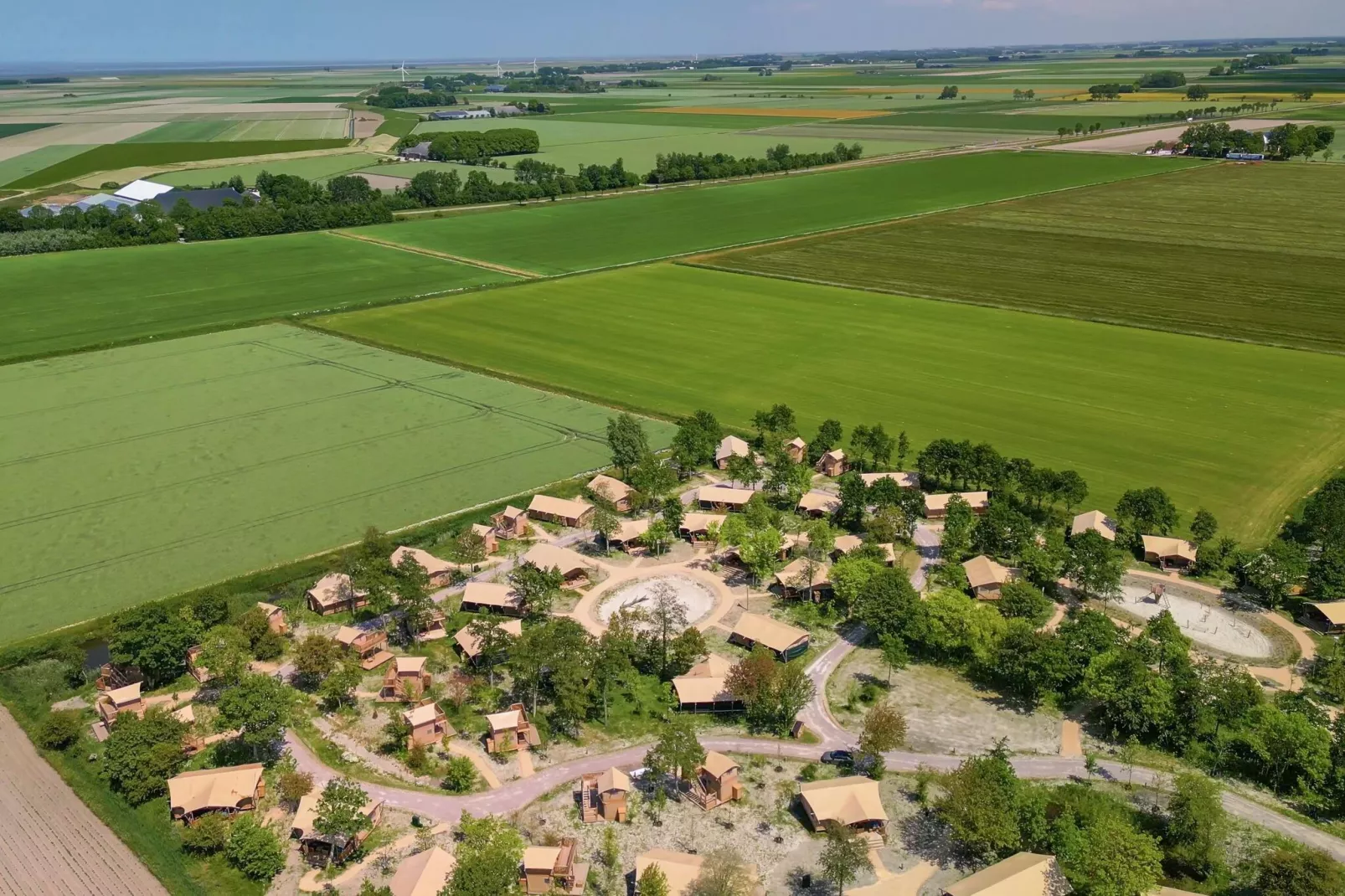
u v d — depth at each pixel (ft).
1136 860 211.82
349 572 338.34
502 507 398.21
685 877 217.56
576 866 226.38
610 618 323.37
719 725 279.28
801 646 307.17
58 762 261.65
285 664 307.99
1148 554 355.56
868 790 240.73
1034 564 338.13
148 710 267.39
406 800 250.57
